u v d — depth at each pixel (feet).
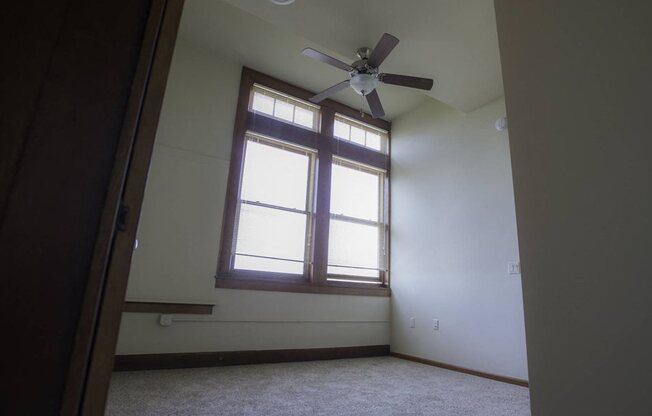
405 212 14.96
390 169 16.17
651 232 3.34
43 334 1.90
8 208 1.93
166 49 2.58
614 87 3.81
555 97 4.35
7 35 2.10
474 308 11.57
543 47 4.60
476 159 12.57
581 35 4.21
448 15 8.49
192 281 10.81
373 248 15.01
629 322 3.38
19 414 1.79
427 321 13.03
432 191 13.98
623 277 3.48
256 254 12.17
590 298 3.70
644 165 3.47
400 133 16.06
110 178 2.17
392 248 15.20
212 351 10.71
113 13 2.42
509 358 10.27
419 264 13.85
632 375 3.30
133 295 9.93
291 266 12.80
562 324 3.89
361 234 14.80
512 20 5.08
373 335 14.03
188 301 10.57
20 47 2.12
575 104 4.14
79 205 2.08
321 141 14.28
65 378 1.90
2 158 1.96
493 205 11.72
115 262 2.17
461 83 11.27
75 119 2.16
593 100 3.97
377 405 7.43
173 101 11.51
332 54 12.15
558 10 4.51
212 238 11.36
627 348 3.36
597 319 3.62
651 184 3.40
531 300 4.21
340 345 13.12
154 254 10.41
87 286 2.01
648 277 3.31
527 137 4.58
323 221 13.70
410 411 7.12
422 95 14.56
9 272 1.89
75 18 2.30
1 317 1.85
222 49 12.31
